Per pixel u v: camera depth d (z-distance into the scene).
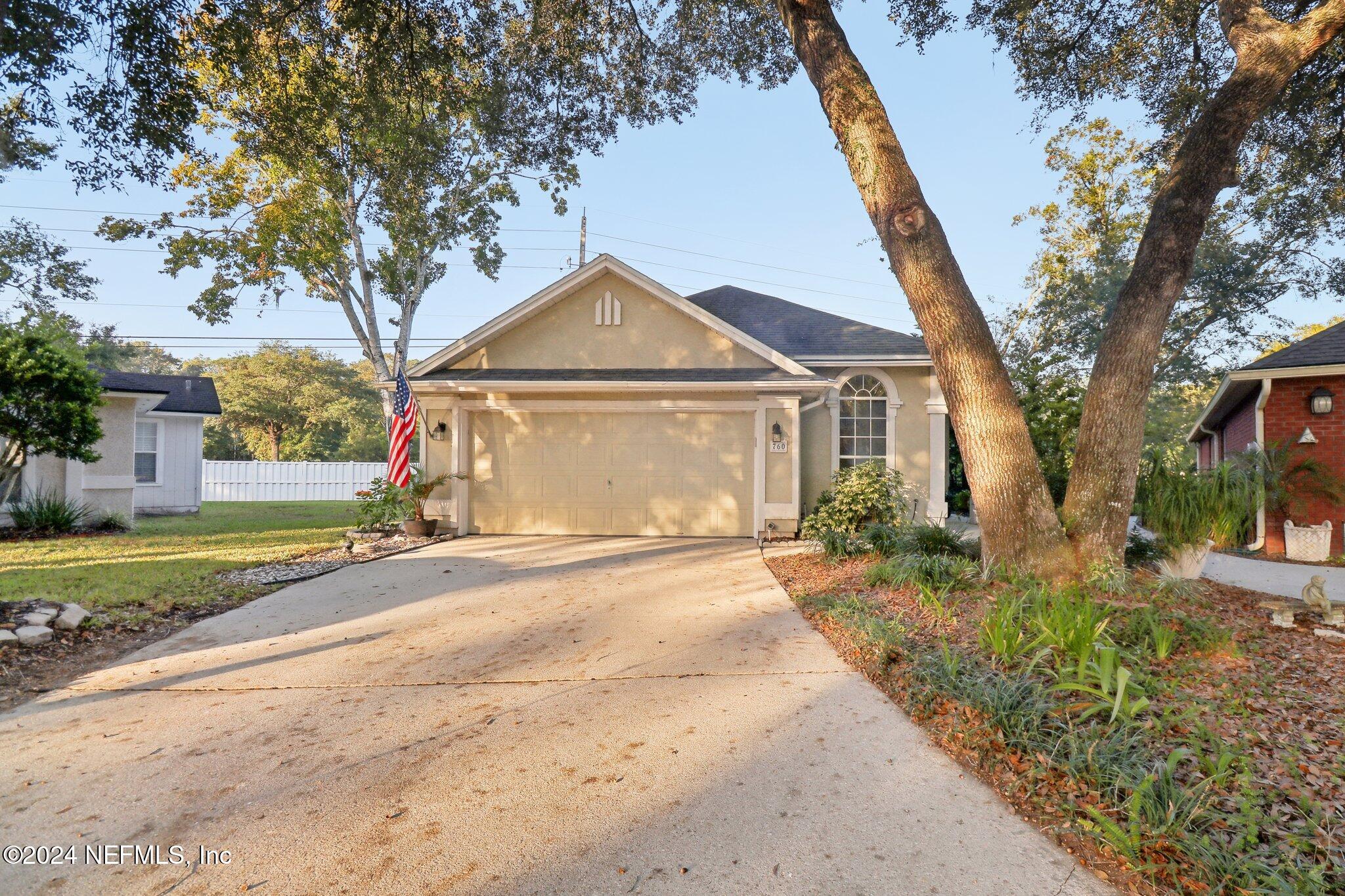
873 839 2.67
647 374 11.36
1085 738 3.29
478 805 2.94
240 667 4.84
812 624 5.92
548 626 5.89
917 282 6.54
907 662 4.57
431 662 4.96
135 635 5.62
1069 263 23.69
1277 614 5.41
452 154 11.91
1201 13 9.34
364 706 4.11
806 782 3.13
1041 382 14.05
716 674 4.65
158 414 17.39
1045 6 9.59
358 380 42.44
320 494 24.23
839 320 14.43
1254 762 3.13
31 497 12.41
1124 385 6.47
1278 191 13.89
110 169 7.09
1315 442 10.47
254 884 2.40
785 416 11.16
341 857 2.56
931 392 12.61
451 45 8.87
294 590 7.27
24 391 10.86
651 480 11.45
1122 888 2.38
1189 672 4.23
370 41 8.45
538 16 9.62
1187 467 8.26
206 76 12.34
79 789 3.09
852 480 10.24
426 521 11.12
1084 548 6.38
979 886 2.38
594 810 2.89
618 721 3.84
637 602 6.76
